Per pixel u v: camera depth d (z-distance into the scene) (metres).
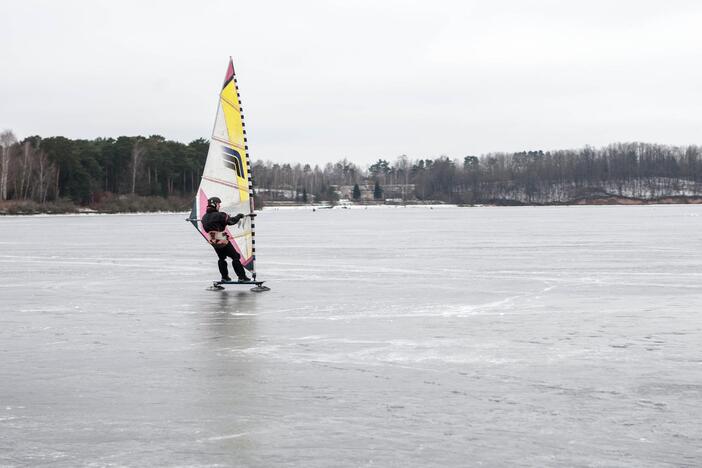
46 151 157.62
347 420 9.34
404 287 23.11
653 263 31.30
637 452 8.21
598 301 19.66
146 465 7.91
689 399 10.20
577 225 82.69
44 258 36.94
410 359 12.63
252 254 22.80
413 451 8.27
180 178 194.12
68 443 8.57
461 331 15.23
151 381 11.23
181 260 35.53
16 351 13.43
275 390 10.71
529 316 17.17
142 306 19.11
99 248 45.59
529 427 9.05
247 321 16.59
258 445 8.48
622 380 11.20
